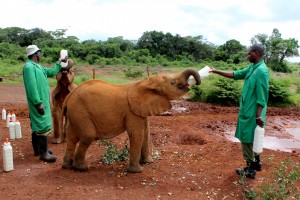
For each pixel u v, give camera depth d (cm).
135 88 608
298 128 1198
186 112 1438
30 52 665
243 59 4862
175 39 6406
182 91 596
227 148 800
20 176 612
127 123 608
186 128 1048
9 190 553
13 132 855
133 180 598
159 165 675
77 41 5944
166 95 599
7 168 630
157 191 560
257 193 532
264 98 559
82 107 601
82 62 4900
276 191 528
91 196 534
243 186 547
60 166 665
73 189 557
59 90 799
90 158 711
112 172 626
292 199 539
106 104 599
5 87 2039
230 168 660
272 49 4238
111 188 564
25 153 745
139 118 607
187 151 772
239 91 1677
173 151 770
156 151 762
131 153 625
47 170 641
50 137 877
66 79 784
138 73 3161
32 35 7200
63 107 631
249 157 598
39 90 653
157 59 5603
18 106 1416
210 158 722
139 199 530
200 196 546
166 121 1159
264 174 630
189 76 592
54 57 4725
